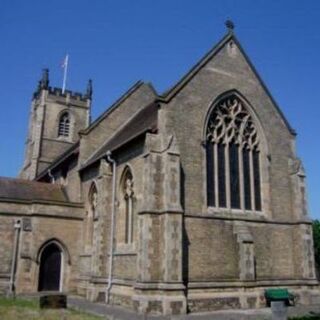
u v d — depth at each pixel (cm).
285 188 3275
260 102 3341
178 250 2475
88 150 3819
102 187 3158
